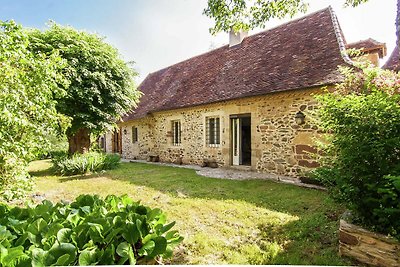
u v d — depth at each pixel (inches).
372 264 102.0
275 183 270.7
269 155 331.3
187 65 583.2
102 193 242.5
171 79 589.6
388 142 105.4
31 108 157.8
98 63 398.9
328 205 181.9
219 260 111.1
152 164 486.6
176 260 111.3
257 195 219.5
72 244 69.0
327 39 317.7
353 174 113.6
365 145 110.8
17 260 58.1
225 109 389.1
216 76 441.4
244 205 189.2
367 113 114.4
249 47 440.1
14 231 77.9
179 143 495.5
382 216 102.0
